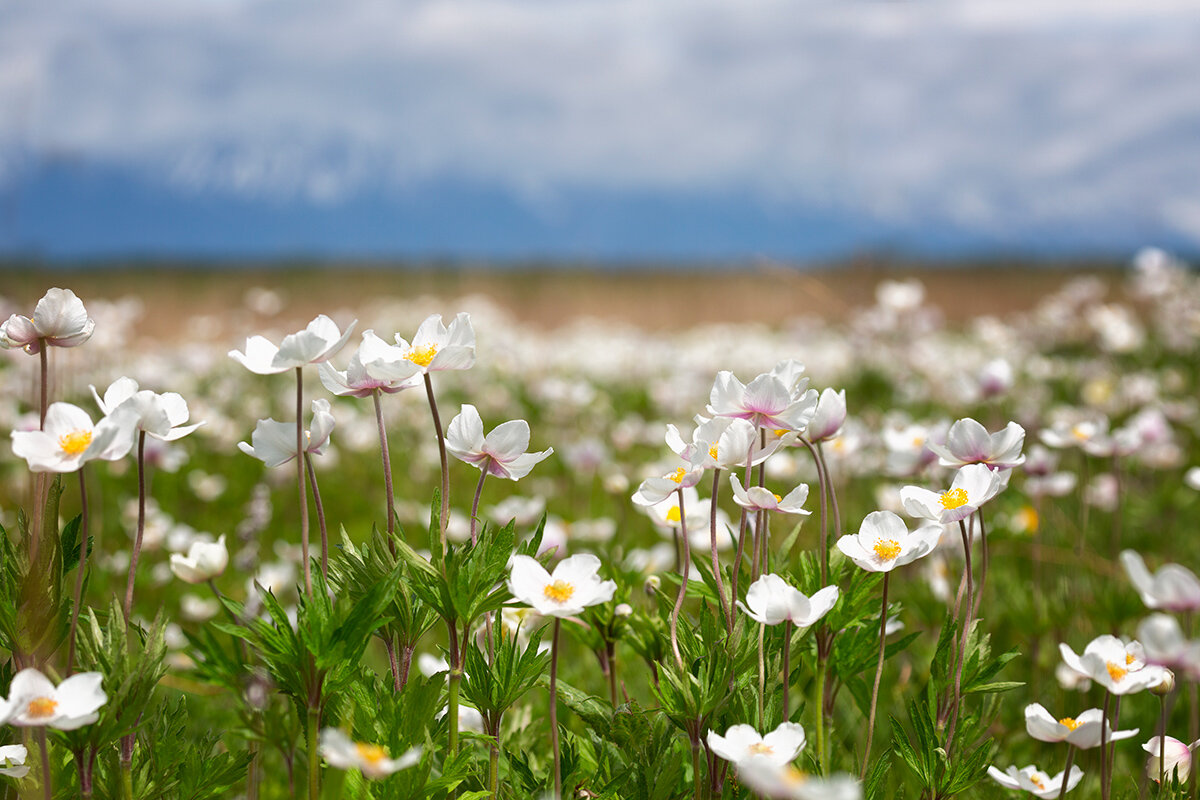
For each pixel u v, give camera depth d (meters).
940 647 0.88
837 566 0.89
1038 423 2.43
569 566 0.80
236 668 0.79
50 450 0.78
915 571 1.30
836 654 0.89
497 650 0.83
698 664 0.82
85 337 0.84
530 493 2.20
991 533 1.44
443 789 0.78
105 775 0.79
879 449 1.52
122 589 1.36
